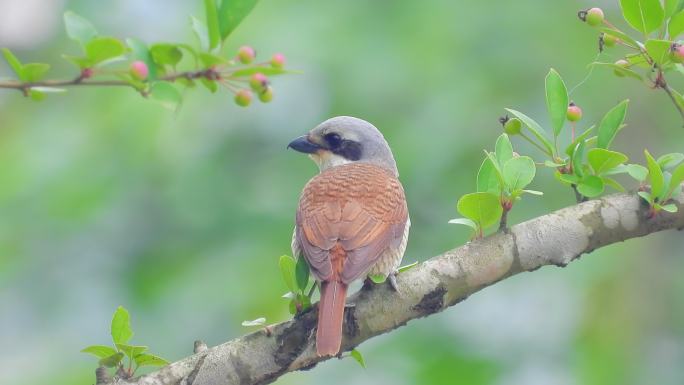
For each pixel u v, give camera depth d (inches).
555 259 291.3
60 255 574.9
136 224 575.5
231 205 567.5
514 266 289.7
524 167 284.7
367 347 550.0
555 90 294.7
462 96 573.6
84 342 565.6
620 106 297.4
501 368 543.8
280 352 280.5
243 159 580.7
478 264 288.2
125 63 432.5
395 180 350.9
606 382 553.3
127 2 625.3
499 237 290.4
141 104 577.6
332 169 354.9
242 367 278.8
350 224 320.5
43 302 570.9
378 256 316.2
